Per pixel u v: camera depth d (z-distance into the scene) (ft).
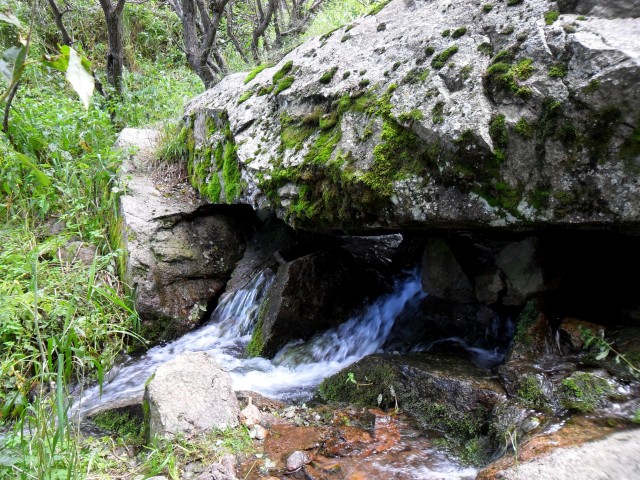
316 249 14.30
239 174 12.76
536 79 6.56
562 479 5.12
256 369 11.34
